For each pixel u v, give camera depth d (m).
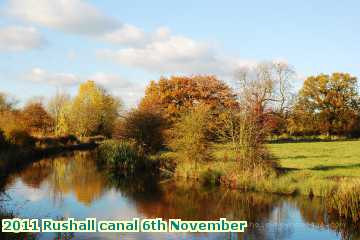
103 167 35.44
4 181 27.02
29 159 38.78
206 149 28.88
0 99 70.38
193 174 28.45
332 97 73.12
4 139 36.69
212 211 18.89
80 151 52.28
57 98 71.62
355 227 16.05
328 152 44.06
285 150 47.00
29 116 60.06
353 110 74.06
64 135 59.41
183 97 51.50
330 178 24.42
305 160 35.56
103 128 73.69
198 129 28.83
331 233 15.33
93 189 24.73
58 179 28.44
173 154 33.00
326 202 19.16
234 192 23.23
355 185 17.28
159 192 23.77
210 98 52.09
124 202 20.91
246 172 24.62
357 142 62.16
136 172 32.34
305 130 72.44
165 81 52.44
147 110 38.91
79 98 73.38
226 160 26.92
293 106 67.62
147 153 37.25
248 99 26.30
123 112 40.28
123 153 34.81
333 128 72.62
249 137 25.06
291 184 22.53
